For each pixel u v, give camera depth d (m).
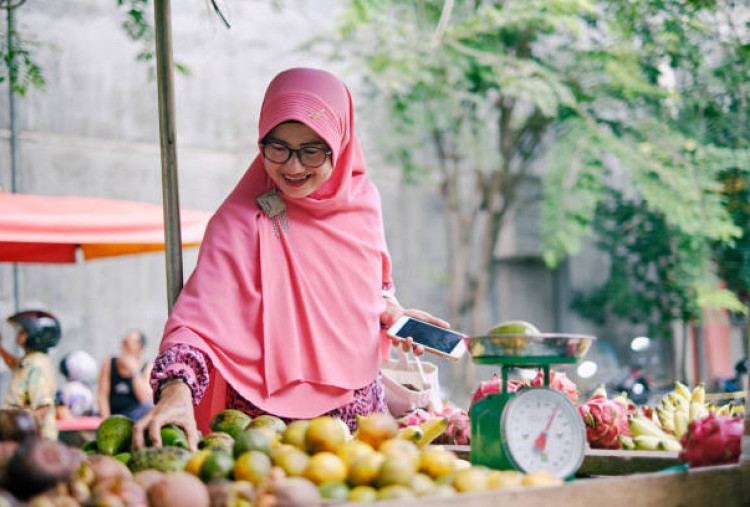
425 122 11.92
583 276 17.39
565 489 1.66
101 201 5.79
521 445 1.91
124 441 2.25
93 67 12.84
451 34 10.59
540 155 14.36
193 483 1.62
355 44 11.64
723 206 10.11
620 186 14.28
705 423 2.11
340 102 2.82
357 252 2.94
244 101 14.08
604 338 16.67
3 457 1.61
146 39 5.77
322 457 1.88
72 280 12.57
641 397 9.55
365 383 2.85
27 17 12.07
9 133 12.07
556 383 3.01
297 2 13.73
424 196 16.45
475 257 17.06
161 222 5.73
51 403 5.53
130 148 13.14
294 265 2.82
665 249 12.62
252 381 2.68
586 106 10.67
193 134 13.77
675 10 7.88
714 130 9.78
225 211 2.89
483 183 14.39
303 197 2.88
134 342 7.34
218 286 2.72
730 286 10.86
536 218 17.12
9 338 11.62
